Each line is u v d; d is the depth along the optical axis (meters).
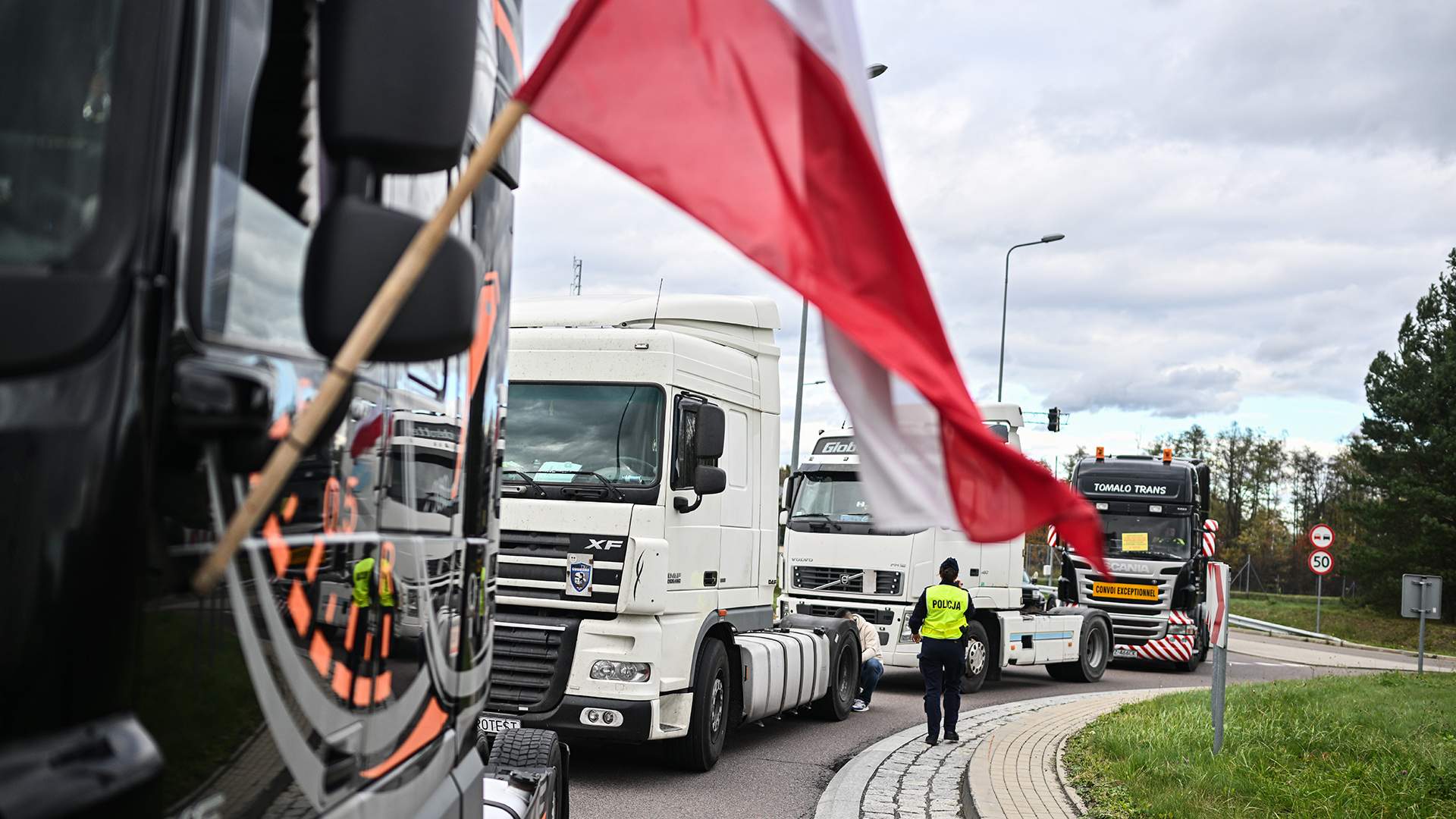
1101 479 25.00
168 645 1.61
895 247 2.36
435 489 2.92
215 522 1.70
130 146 1.60
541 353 9.73
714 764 10.34
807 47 2.35
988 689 18.97
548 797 4.77
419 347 1.78
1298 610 52.62
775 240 2.30
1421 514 45.75
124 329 1.54
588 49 2.32
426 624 2.85
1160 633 23.92
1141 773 9.34
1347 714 13.06
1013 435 18.52
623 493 9.34
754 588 11.18
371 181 1.98
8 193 1.58
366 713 2.43
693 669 9.92
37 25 1.63
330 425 2.12
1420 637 22.44
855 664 14.12
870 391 2.42
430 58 1.72
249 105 1.81
